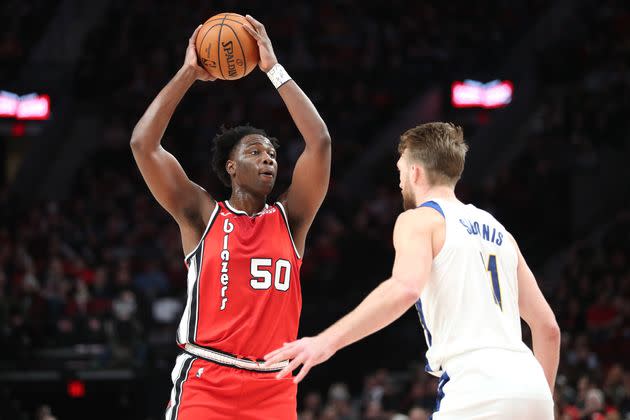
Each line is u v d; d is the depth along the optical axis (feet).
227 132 14.32
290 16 69.21
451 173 12.14
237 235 13.46
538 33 69.92
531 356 11.35
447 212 11.64
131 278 50.08
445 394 11.16
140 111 64.08
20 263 47.88
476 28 70.44
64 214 57.00
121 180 61.00
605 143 60.85
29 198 62.08
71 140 64.54
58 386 43.01
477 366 10.99
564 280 49.29
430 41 69.56
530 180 59.77
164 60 65.51
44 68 64.80
